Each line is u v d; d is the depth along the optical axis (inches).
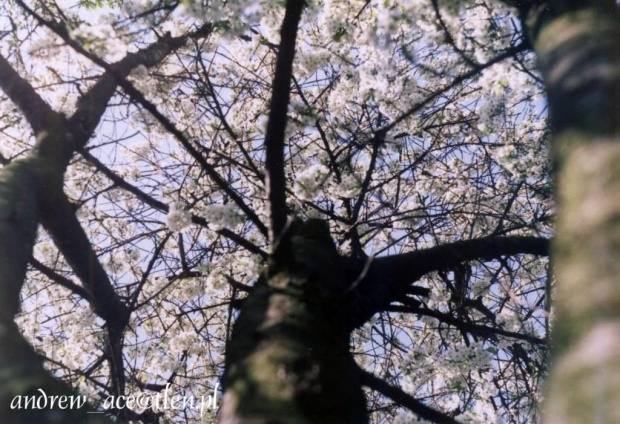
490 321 184.7
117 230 207.8
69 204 142.2
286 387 64.7
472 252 142.3
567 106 58.1
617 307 37.4
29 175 121.3
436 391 175.2
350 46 174.7
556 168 55.4
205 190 193.0
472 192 193.8
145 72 167.0
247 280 179.2
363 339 195.2
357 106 184.5
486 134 174.4
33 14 110.7
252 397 63.4
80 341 179.3
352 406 74.4
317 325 81.0
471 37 140.9
